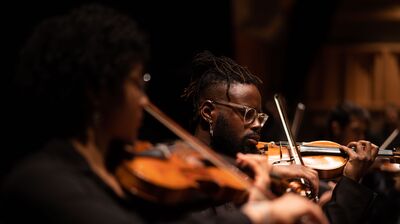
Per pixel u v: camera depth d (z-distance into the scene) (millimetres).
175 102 5594
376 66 9477
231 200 2297
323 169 3521
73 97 1969
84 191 1868
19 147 4258
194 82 3244
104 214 1815
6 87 4609
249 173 2438
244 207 2062
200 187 2184
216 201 2389
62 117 1990
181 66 6035
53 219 1791
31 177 1848
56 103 1975
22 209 1829
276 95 3801
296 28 8672
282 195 2684
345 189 3148
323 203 3486
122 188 2020
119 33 2008
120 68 1985
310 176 2902
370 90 9516
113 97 1990
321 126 9188
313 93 9586
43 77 1969
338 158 3596
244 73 3195
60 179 1844
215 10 6234
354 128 5238
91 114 1992
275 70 8797
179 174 2092
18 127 4281
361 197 3146
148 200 2006
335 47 9477
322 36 8836
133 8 5629
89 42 1973
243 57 8203
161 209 2059
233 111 3076
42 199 1809
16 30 4723
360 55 9531
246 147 3092
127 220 1848
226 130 3074
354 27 9406
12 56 4695
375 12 9344
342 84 9547
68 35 1977
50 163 1895
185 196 2047
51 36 1986
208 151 2404
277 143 3779
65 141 1979
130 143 2070
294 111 8867
